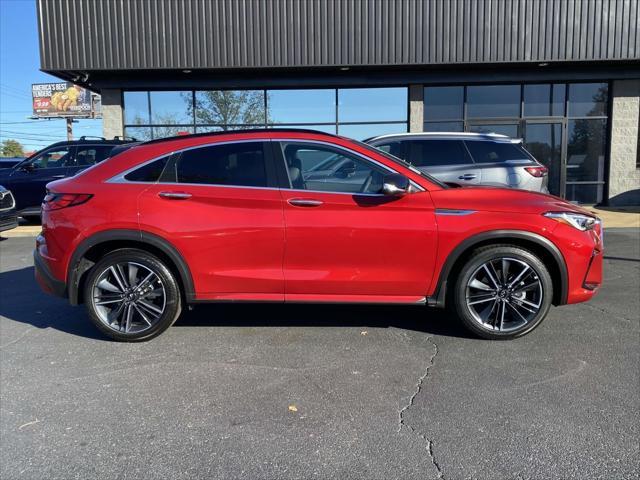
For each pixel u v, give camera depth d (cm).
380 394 347
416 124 1409
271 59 1294
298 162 434
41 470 268
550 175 1445
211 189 429
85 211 431
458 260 437
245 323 496
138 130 1441
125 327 442
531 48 1285
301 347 433
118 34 1288
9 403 340
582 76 1369
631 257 797
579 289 432
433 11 1277
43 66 1294
